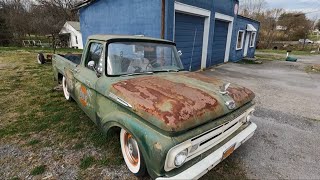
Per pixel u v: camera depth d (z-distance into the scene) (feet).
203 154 6.97
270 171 8.96
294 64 47.42
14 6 126.21
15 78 24.45
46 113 14.33
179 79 9.48
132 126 6.81
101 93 8.72
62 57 16.44
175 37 27.48
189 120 6.23
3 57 44.45
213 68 37.04
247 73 33.55
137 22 26.86
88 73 10.53
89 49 11.16
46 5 142.00
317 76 32.65
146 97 7.09
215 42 38.63
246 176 8.62
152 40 11.08
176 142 5.88
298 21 140.87
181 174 6.14
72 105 15.87
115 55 9.61
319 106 17.78
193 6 27.81
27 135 11.38
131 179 8.14
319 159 9.93
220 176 8.55
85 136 11.32
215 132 7.07
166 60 11.44
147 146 6.23
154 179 6.37
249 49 57.82
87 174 8.41
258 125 13.62
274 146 11.00
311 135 12.35
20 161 9.17
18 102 16.37
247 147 10.84
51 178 8.16
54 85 21.49
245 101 8.65
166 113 6.19
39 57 35.55
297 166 9.35
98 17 34.60
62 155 9.64
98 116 9.50
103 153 9.80
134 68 9.98
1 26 96.89
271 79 29.37
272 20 135.03
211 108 7.03
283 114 15.70
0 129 11.94
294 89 23.77
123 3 28.25
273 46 114.93
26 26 110.01
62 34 115.75
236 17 43.16
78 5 37.01
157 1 23.49
